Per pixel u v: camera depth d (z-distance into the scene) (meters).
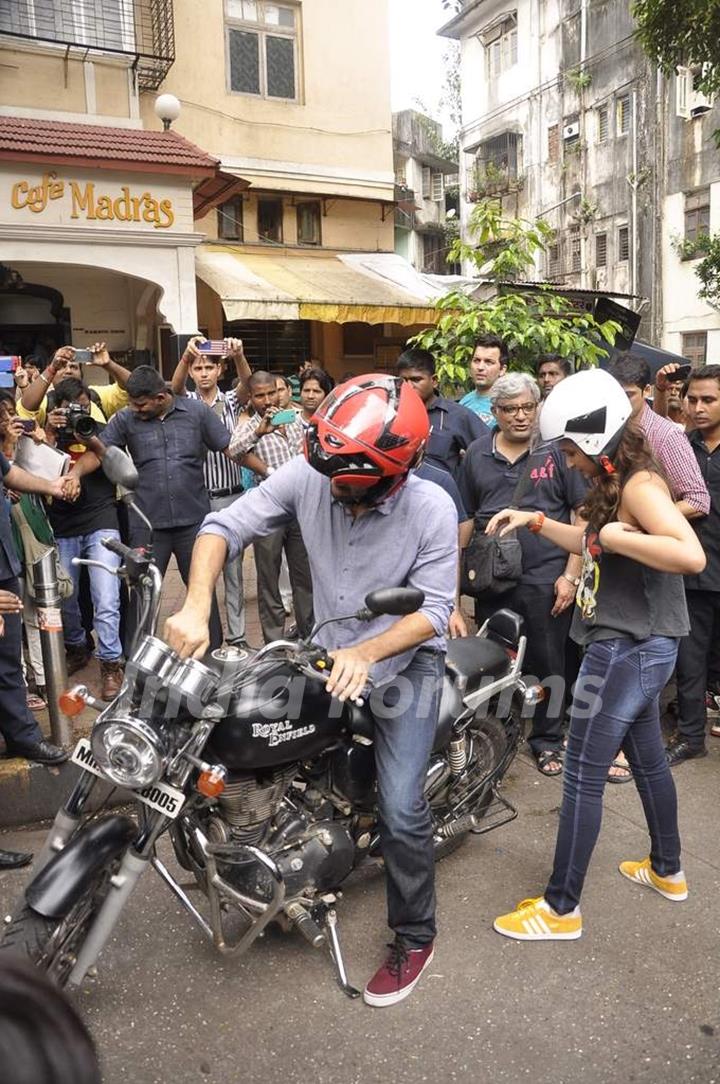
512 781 4.16
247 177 13.21
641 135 20.92
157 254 9.91
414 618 2.54
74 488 4.23
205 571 2.56
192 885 2.91
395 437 2.38
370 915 3.12
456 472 4.73
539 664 4.22
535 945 2.94
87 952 2.35
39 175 9.18
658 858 3.17
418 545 2.60
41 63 10.02
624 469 2.73
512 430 4.12
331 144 13.81
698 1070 2.40
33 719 3.78
